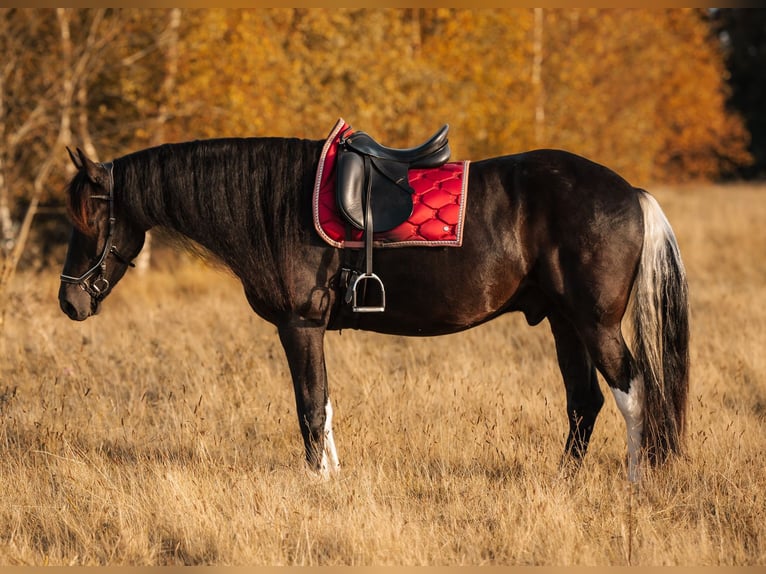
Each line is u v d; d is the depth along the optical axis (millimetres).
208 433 8672
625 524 6445
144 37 21094
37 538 6676
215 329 13453
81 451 8227
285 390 10055
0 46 20531
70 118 21625
